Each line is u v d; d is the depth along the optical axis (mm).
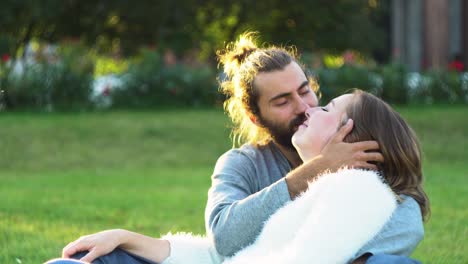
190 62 22172
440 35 26141
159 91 16516
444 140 12742
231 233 3311
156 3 20984
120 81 16500
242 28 23516
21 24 20984
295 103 3670
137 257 3381
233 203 3371
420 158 3373
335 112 3404
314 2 23000
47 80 15617
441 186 9008
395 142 3305
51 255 5312
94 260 3219
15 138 12398
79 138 12625
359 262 3043
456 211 7289
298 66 3740
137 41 22688
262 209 3277
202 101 16672
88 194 8570
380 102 3395
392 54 28219
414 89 17422
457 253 5496
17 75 15562
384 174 3334
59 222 6738
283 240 3176
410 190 3291
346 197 3059
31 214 7137
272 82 3656
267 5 22844
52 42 22016
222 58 4023
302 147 3404
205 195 8547
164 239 3496
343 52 24672
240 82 3775
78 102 15836
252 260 3145
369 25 24719
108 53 23297
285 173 3711
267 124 3730
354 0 23250
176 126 13445
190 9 21281
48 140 12422
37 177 10344
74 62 15938
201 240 3541
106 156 11898
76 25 21922
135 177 10297
